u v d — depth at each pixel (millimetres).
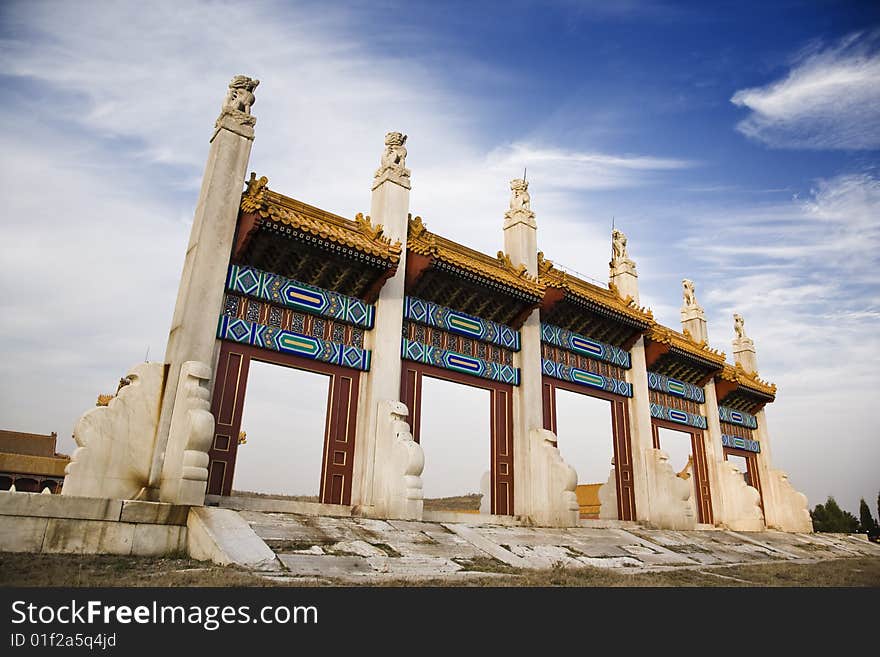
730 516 29844
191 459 12500
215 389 15383
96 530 10867
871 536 58312
